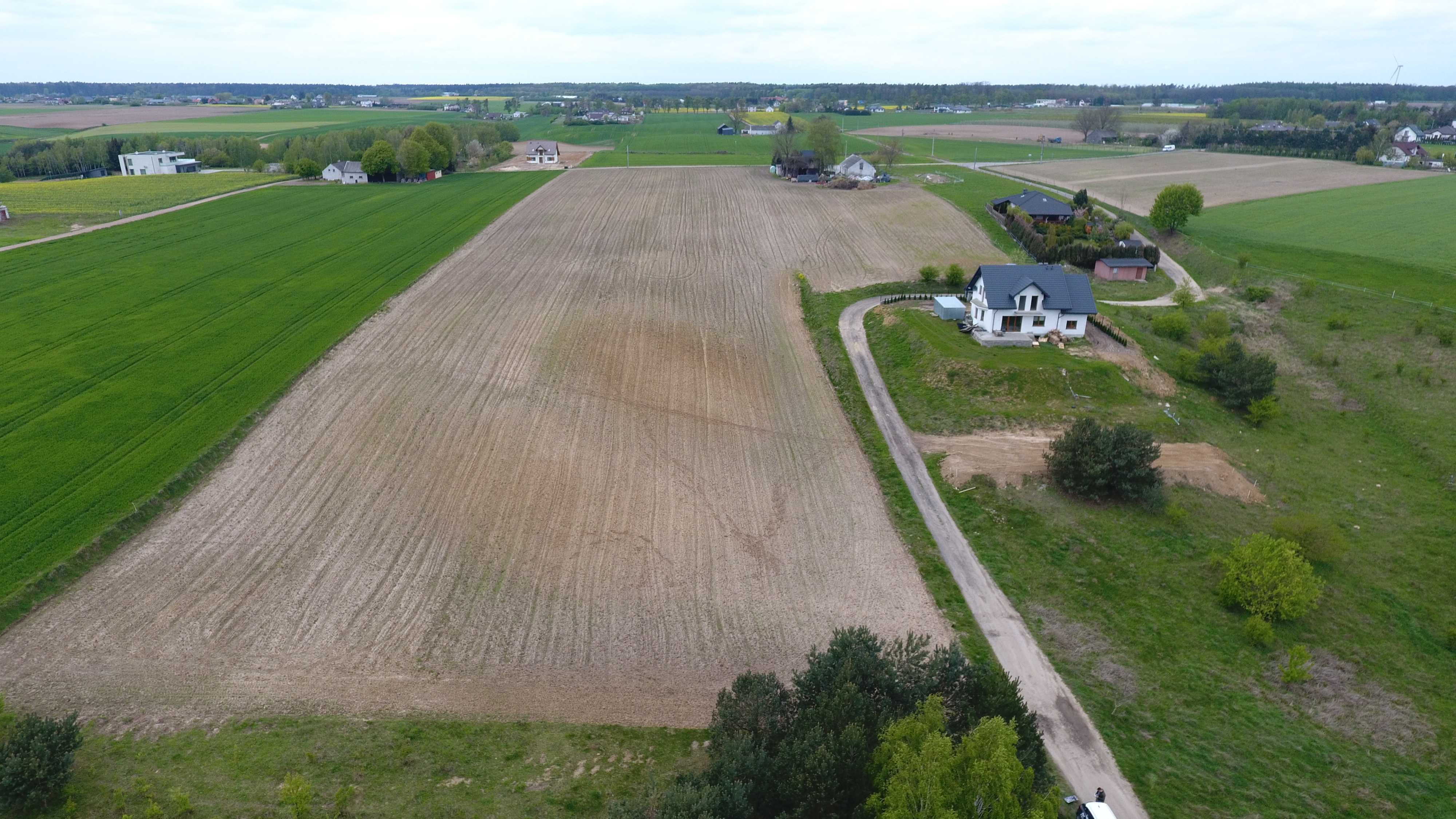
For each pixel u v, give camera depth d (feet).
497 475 164.35
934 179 506.48
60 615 122.42
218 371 205.67
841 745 85.71
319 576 133.18
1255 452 186.70
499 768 98.53
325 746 100.42
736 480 167.22
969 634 126.00
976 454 176.35
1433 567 147.95
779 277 295.89
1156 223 364.99
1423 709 116.88
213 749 99.50
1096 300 278.67
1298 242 339.36
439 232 359.66
